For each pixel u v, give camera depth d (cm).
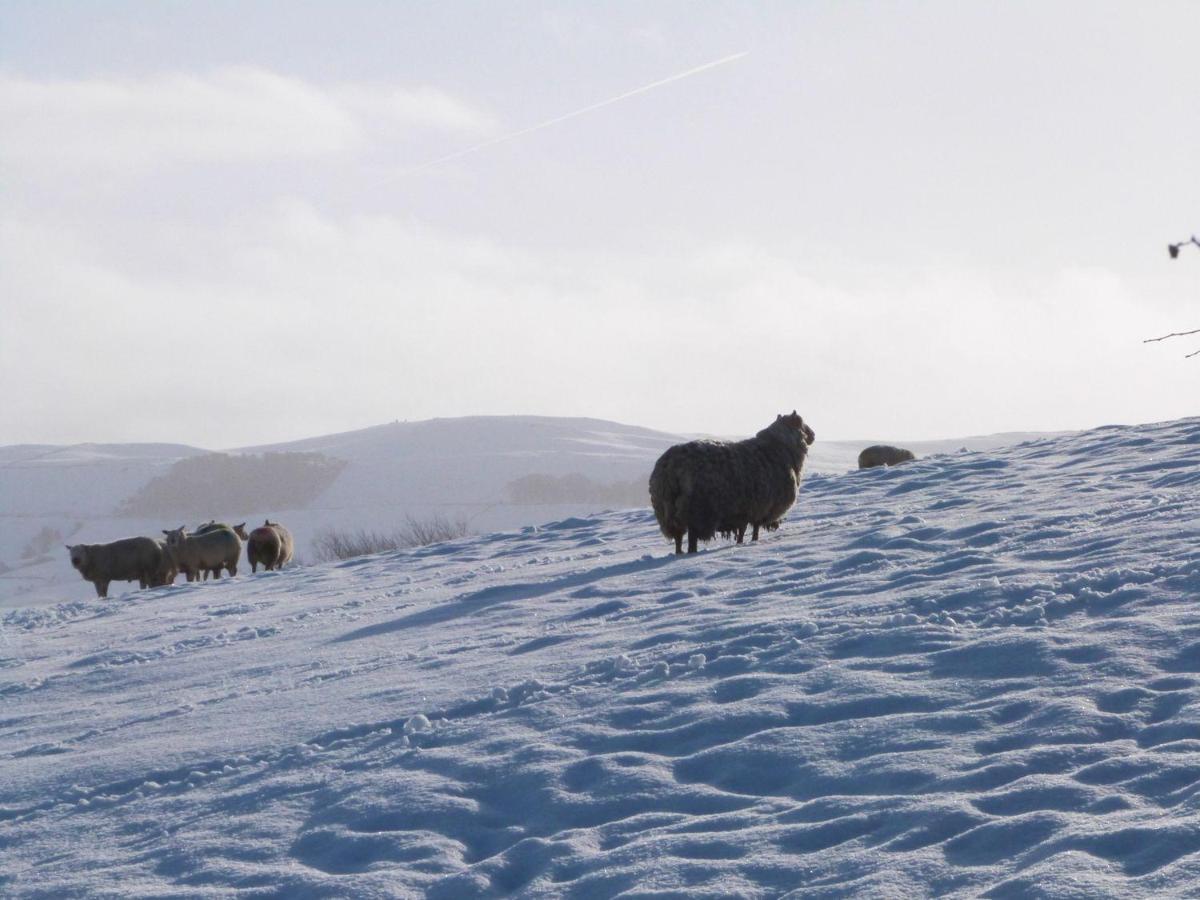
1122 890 440
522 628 1126
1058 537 1139
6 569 8969
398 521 10388
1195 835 474
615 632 1019
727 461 1403
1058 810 528
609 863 543
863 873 497
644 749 694
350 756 763
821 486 2044
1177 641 737
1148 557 968
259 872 587
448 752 729
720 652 879
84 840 686
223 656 1264
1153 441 1888
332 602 1606
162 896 570
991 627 835
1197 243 285
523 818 624
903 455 2502
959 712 667
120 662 1352
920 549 1209
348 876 566
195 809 707
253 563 2891
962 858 500
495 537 2148
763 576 1195
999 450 2159
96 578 2631
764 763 641
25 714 1117
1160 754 567
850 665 785
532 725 762
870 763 616
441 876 559
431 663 1014
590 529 2053
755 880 509
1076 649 744
